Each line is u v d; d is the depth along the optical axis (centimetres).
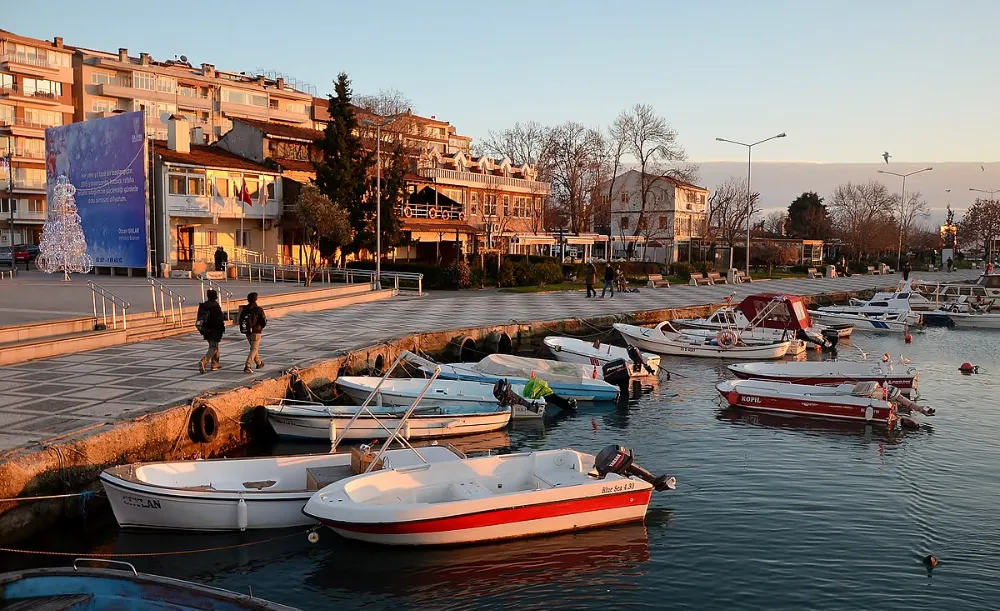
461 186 6744
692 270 7175
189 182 4728
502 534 1227
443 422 1842
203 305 1928
